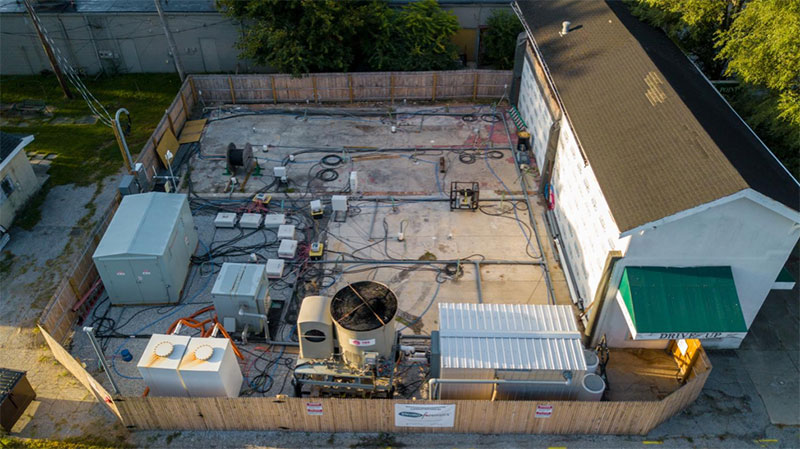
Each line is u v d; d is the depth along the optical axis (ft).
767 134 66.13
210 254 68.18
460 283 65.05
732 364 56.49
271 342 57.93
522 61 92.48
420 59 100.53
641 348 57.98
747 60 61.00
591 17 79.41
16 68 107.76
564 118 69.56
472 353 48.34
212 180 81.00
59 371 55.52
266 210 75.15
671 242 49.78
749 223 48.52
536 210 75.82
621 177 52.90
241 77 97.50
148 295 61.41
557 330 50.26
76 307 59.57
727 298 50.83
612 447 49.26
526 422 49.24
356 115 96.63
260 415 49.37
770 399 53.26
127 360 56.18
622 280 52.19
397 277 65.72
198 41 105.81
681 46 77.87
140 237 59.62
